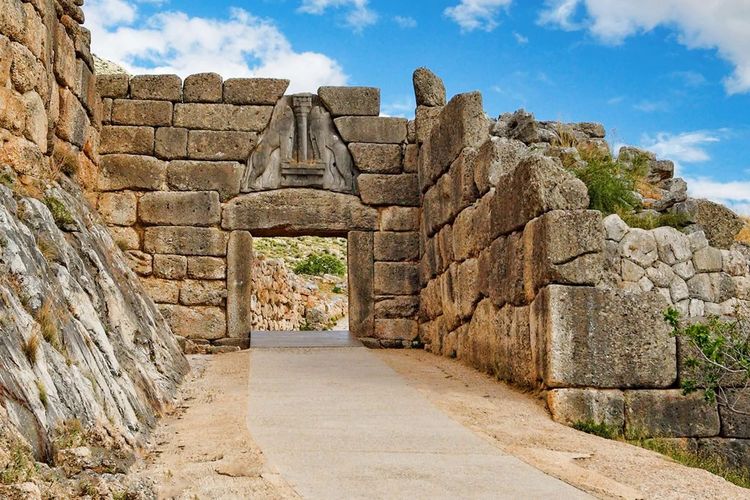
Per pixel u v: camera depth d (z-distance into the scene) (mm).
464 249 13789
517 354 11461
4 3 10258
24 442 5406
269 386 11797
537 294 10625
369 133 17266
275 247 42375
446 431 8977
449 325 14805
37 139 11211
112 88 16625
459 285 14180
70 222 10664
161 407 9719
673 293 13016
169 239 16453
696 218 14094
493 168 12805
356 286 17031
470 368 13406
